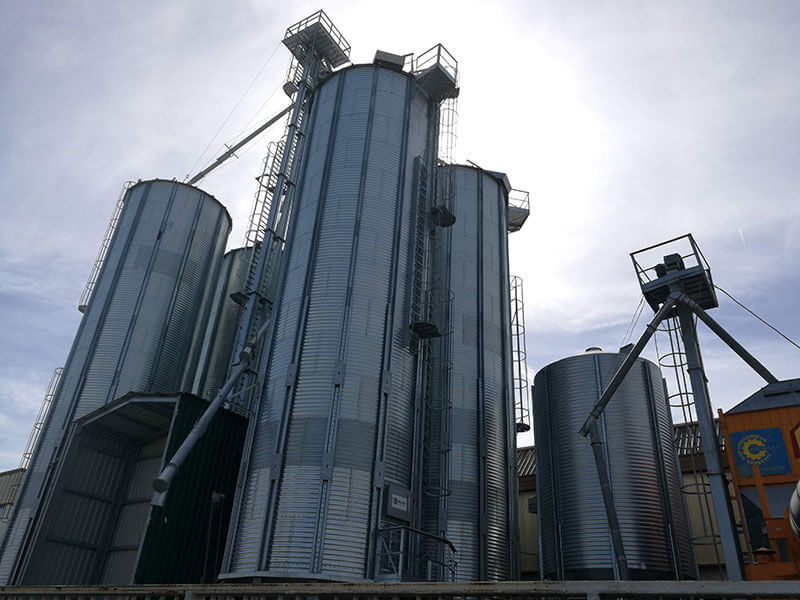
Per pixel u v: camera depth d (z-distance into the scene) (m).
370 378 30.20
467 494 33.78
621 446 32.19
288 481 27.55
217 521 32.28
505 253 45.16
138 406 35.19
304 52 47.34
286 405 29.58
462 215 43.88
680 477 33.41
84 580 34.66
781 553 20.56
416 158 38.78
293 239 35.94
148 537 28.84
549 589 9.40
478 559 32.28
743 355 27.89
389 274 33.53
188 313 47.66
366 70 40.72
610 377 34.41
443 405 35.69
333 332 30.95
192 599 12.28
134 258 47.16
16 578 32.25
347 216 34.50
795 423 22.58
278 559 25.69
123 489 38.09
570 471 32.88
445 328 37.88
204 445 33.09
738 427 23.62
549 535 33.25
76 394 41.16
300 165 39.81
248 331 35.84
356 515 26.73
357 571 25.55
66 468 35.53
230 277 56.81
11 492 48.44
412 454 30.91
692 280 29.00
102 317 44.50
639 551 29.58
